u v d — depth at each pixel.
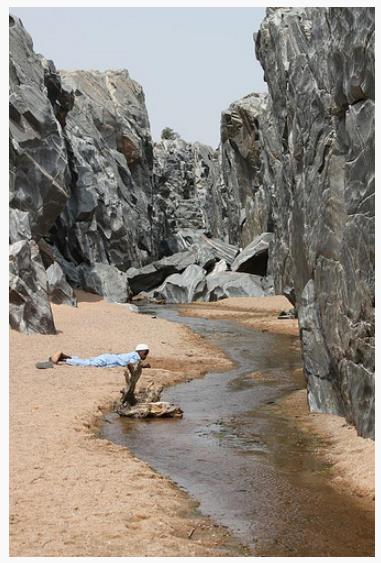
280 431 13.53
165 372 19.12
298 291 16.91
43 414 13.34
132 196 58.59
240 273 49.59
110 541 7.80
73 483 9.62
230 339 28.11
